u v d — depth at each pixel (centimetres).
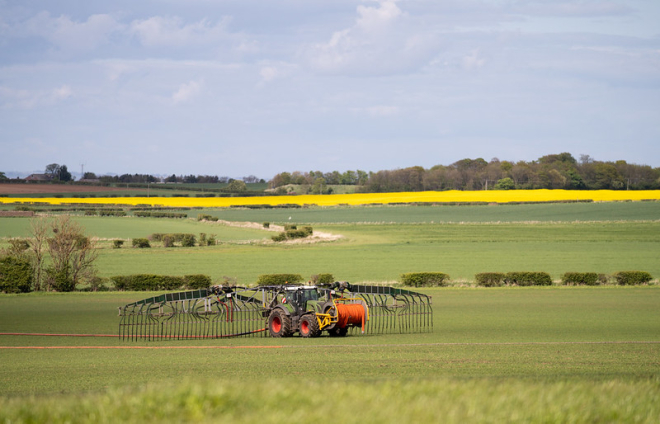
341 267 12312
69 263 9388
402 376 3095
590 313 6688
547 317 6359
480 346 4344
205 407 1639
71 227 9362
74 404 1756
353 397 1767
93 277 9300
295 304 4981
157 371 3422
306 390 1844
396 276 10981
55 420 1605
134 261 13250
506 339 4809
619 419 1714
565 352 4044
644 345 4412
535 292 8869
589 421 1695
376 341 4656
